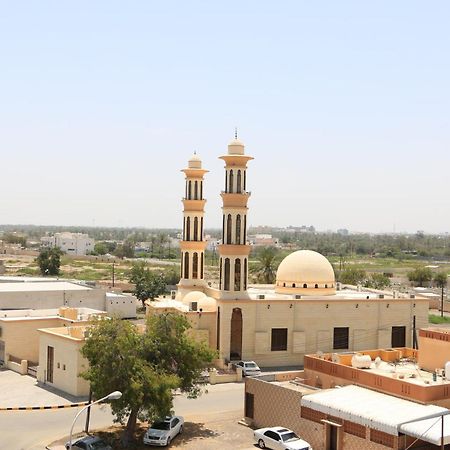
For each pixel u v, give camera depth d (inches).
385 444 1423.5
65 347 2142.0
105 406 1899.6
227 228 2586.1
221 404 2017.7
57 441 1615.4
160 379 1574.8
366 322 2701.8
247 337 2544.3
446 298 5191.9
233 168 2598.4
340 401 1536.7
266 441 1574.8
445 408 1492.4
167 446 1599.4
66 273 7007.9
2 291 3198.8
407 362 1934.1
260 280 4119.1
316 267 2755.9
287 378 1862.7
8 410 1900.8
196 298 2706.7
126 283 5792.3
